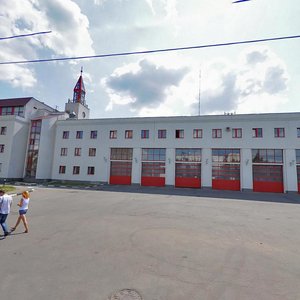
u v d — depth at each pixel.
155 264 4.57
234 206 12.86
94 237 6.36
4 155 28.77
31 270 4.23
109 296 3.38
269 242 6.20
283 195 20.19
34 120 31.06
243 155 23.48
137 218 8.95
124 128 27.95
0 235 6.46
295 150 22.28
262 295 3.48
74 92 42.09
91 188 22.48
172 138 26.09
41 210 10.48
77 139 29.44
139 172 26.50
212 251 5.39
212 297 3.39
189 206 12.33
